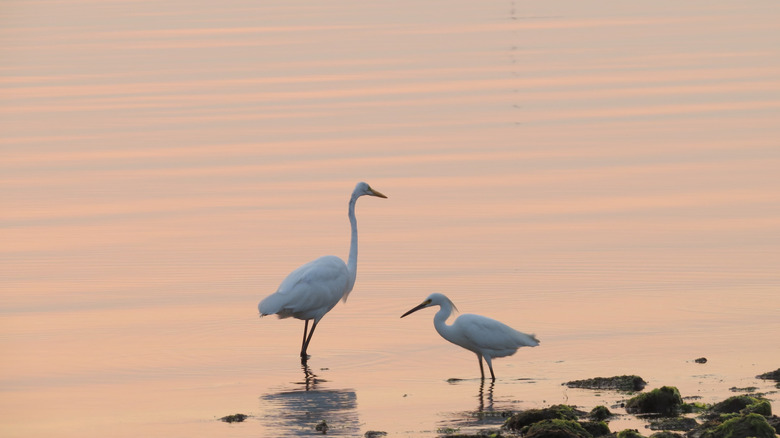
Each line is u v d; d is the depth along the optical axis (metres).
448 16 67.69
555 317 17.17
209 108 40.22
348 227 24.30
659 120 36.19
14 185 29.20
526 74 46.56
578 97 41.09
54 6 76.62
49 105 41.53
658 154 31.08
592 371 14.46
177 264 21.50
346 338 16.72
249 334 17.03
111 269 21.23
